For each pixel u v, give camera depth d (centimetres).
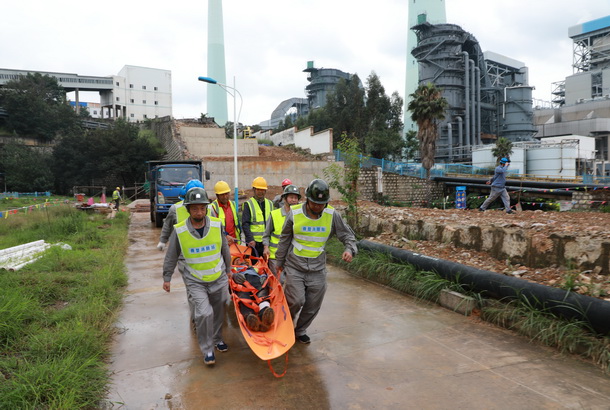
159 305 652
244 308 467
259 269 542
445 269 634
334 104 6234
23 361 396
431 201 4016
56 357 408
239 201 2456
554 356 439
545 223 758
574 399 352
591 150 6262
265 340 419
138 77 9194
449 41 7881
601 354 414
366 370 417
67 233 1335
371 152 5131
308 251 459
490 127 8788
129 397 369
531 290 505
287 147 4753
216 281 458
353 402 356
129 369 426
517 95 8488
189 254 442
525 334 492
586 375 395
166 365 435
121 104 8944
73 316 538
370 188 3744
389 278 735
